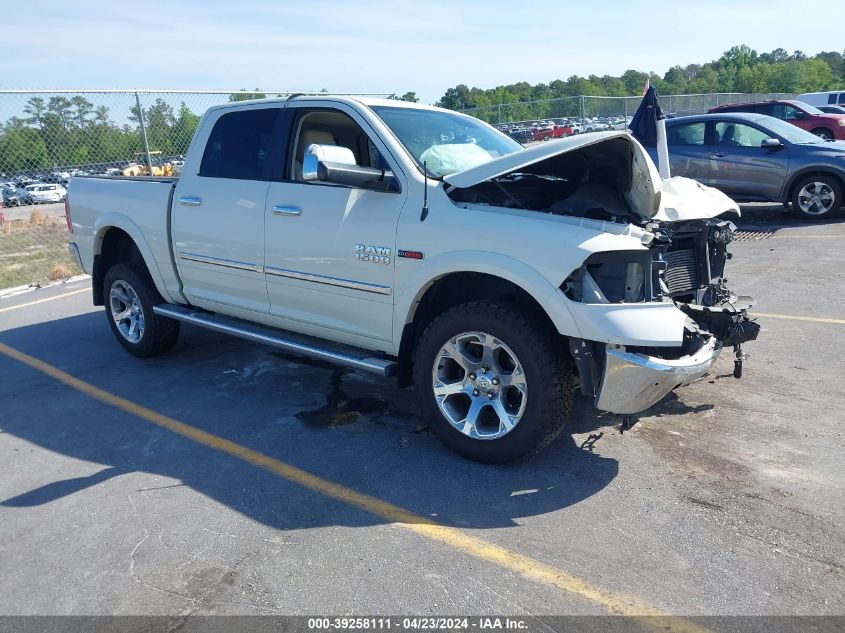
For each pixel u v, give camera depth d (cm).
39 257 1155
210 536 320
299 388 512
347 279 418
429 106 486
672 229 407
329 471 381
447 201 379
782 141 1102
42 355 615
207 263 506
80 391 519
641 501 341
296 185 446
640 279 348
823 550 297
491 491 355
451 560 298
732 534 311
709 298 432
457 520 329
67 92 1057
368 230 403
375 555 302
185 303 549
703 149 1170
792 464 372
